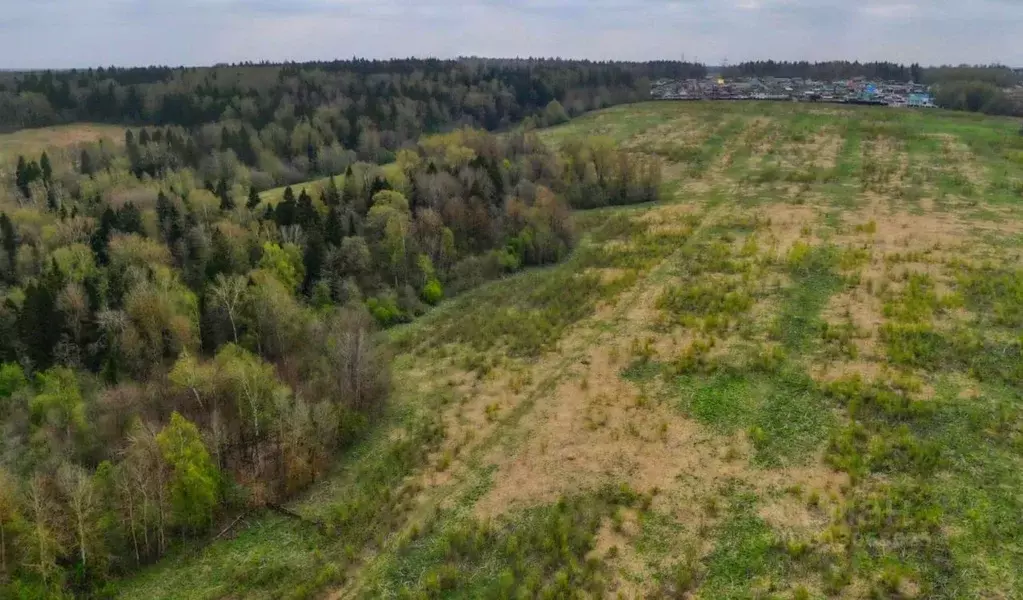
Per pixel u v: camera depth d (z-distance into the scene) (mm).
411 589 36312
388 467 46844
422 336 67625
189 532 41625
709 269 72938
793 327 58406
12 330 56656
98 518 38688
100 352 56250
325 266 71125
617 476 43281
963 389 47625
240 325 60844
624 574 35562
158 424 47219
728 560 35781
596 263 80312
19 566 35875
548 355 60250
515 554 37688
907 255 70000
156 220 75938
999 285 61594
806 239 78250
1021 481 38781
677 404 49969
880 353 52938
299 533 41656
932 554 34344
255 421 46750
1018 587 32094
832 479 40688
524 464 45719
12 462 44312
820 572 34125
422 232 79938
